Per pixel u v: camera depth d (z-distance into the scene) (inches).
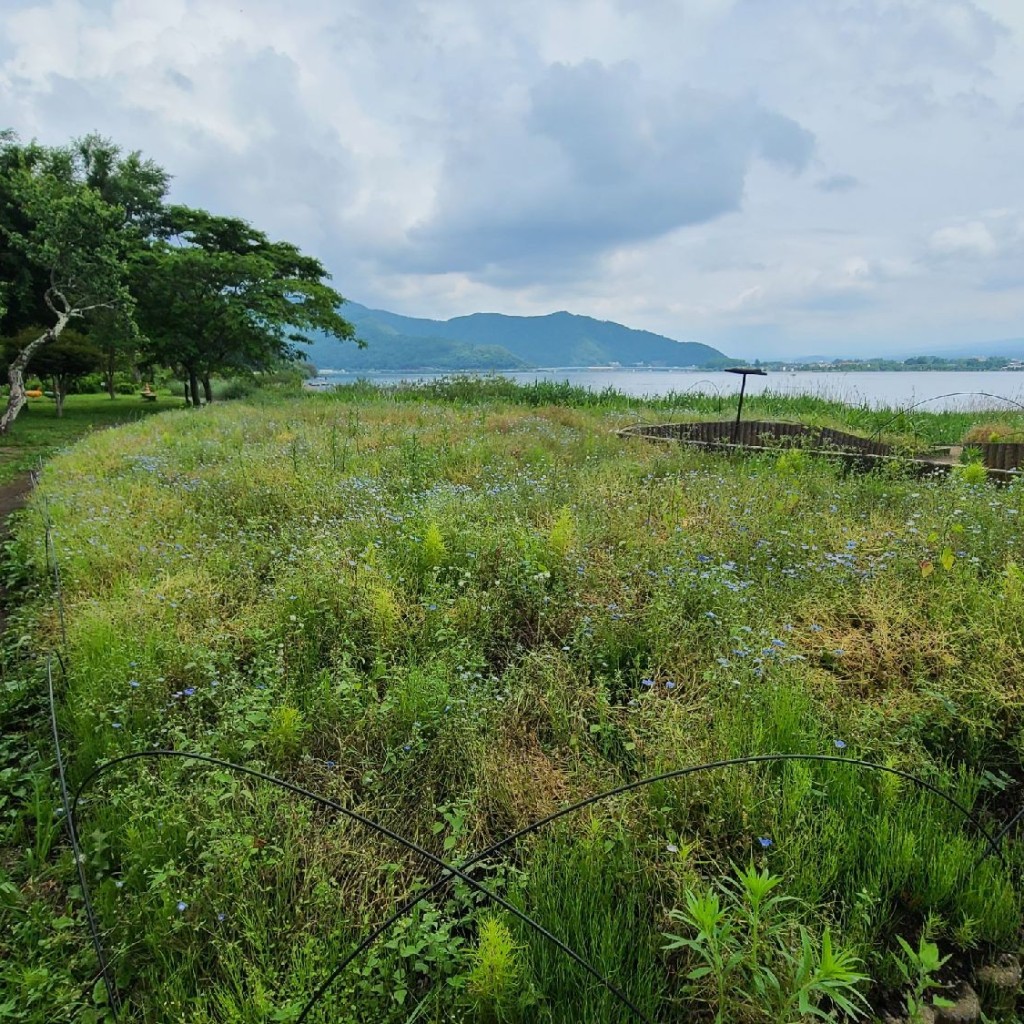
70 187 856.3
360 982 72.9
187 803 99.6
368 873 89.7
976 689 118.6
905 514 220.5
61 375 897.5
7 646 162.7
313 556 185.0
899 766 104.0
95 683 130.5
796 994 64.5
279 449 357.7
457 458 329.4
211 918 83.7
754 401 701.9
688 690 128.0
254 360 1135.0
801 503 231.0
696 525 211.3
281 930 81.1
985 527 189.6
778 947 75.5
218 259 1015.0
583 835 93.0
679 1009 72.9
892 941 81.6
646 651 142.7
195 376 1090.1
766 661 128.0
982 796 106.6
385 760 111.8
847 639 139.4
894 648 135.6
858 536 194.1
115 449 412.2
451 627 148.8
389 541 198.4
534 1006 71.7
